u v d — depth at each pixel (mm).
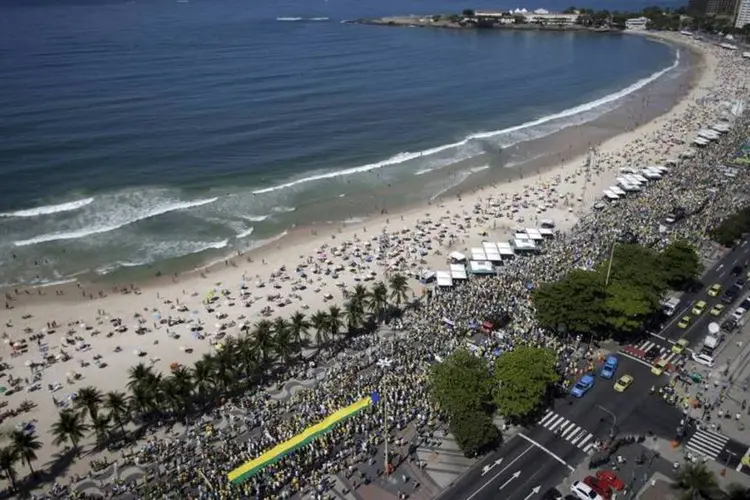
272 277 131125
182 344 109312
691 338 106062
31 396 96375
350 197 173625
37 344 109188
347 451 82500
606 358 101000
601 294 105125
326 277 131000
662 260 119562
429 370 95312
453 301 117812
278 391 95750
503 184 183375
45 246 142125
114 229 150875
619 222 148500
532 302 115375
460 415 82438
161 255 140625
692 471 68688
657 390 93188
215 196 170375
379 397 90125
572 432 85812
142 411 91750
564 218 157125
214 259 139750
